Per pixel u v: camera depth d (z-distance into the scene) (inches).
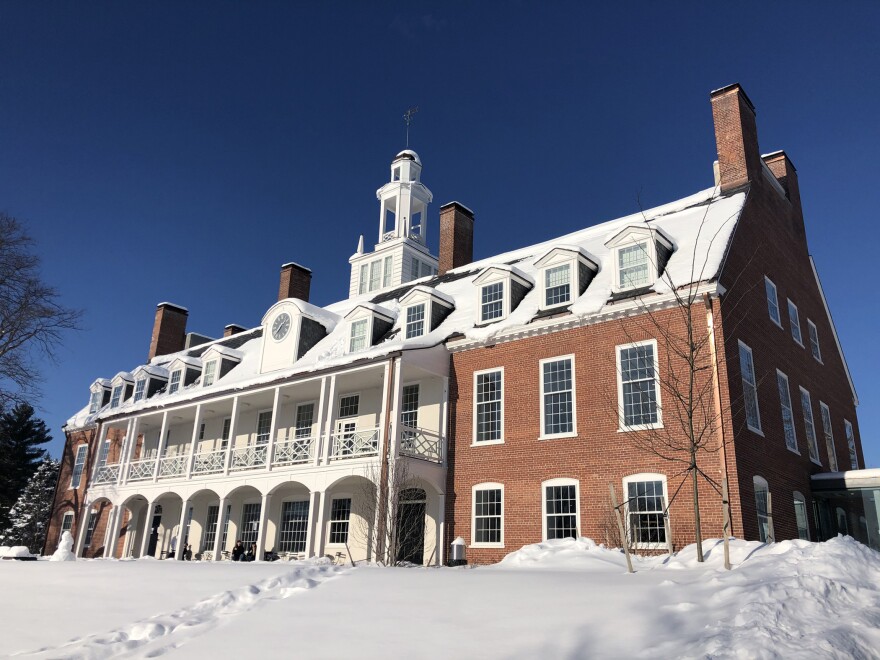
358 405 998.4
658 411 688.4
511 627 314.5
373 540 799.1
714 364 658.8
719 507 625.6
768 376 764.6
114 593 521.3
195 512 1192.2
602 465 717.9
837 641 244.2
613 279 772.0
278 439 1090.7
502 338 842.2
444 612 352.2
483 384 853.2
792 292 904.9
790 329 866.8
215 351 1272.1
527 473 775.7
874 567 328.2
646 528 666.8
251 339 1374.3
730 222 759.1
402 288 1235.9
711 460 641.0
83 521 1256.8
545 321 799.1
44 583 593.0
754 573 344.8
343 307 1362.0
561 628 302.8
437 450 852.0
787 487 737.0
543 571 487.5
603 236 944.9
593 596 346.0
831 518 813.9
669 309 708.7
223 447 1187.3
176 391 1325.0
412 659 290.4
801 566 334.0
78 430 1507.1
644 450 689.0
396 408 818.2
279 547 1030.4
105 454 1419.8
